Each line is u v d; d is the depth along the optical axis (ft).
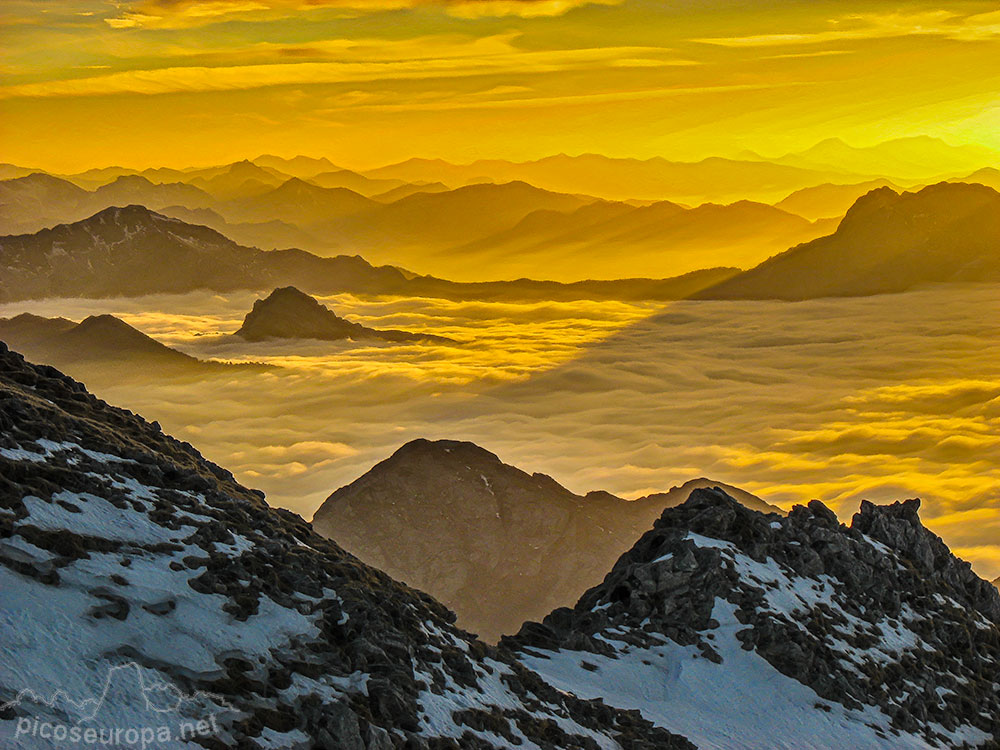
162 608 137.39
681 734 192.24
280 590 153.89
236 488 196.85
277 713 131.85
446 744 145.38
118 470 163.12
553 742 166.09
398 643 155.02
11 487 141.79
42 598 129.29
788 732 204.54
